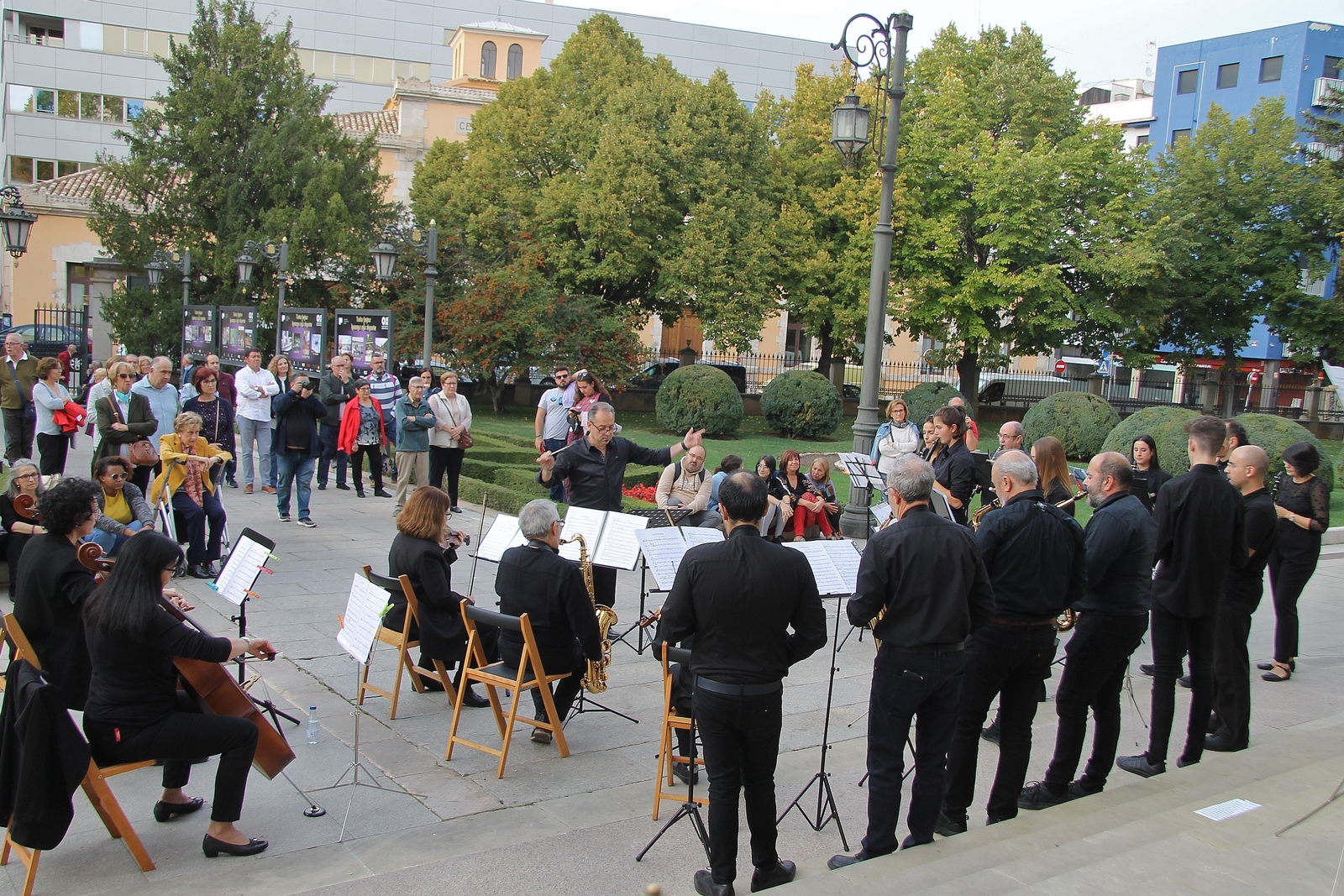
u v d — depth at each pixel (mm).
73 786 3918
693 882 4215
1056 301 29125
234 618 6270
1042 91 30953
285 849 4406
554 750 5754
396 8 60875
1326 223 33281
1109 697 5258
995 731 6281
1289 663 7797
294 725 5914
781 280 31172
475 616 5535
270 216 26828
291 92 29359
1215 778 5250
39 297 36375
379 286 28453
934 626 4234
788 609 4102
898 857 4223
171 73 29172
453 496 13148
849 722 6406
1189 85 52375
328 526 12000
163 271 27312
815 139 31219
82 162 50781
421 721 6117
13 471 6996
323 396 14922
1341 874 3662
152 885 4055
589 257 28312
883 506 10570
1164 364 42812
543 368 27109
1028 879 3770
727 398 25656
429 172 33250
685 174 28812
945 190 29688
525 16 64188
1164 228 30031
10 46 49031
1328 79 46562
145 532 4312
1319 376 37281
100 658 4191
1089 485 5238
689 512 8688
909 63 33188
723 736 4105
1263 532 6031
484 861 4340
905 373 42719
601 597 7566
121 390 10641
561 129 29766
